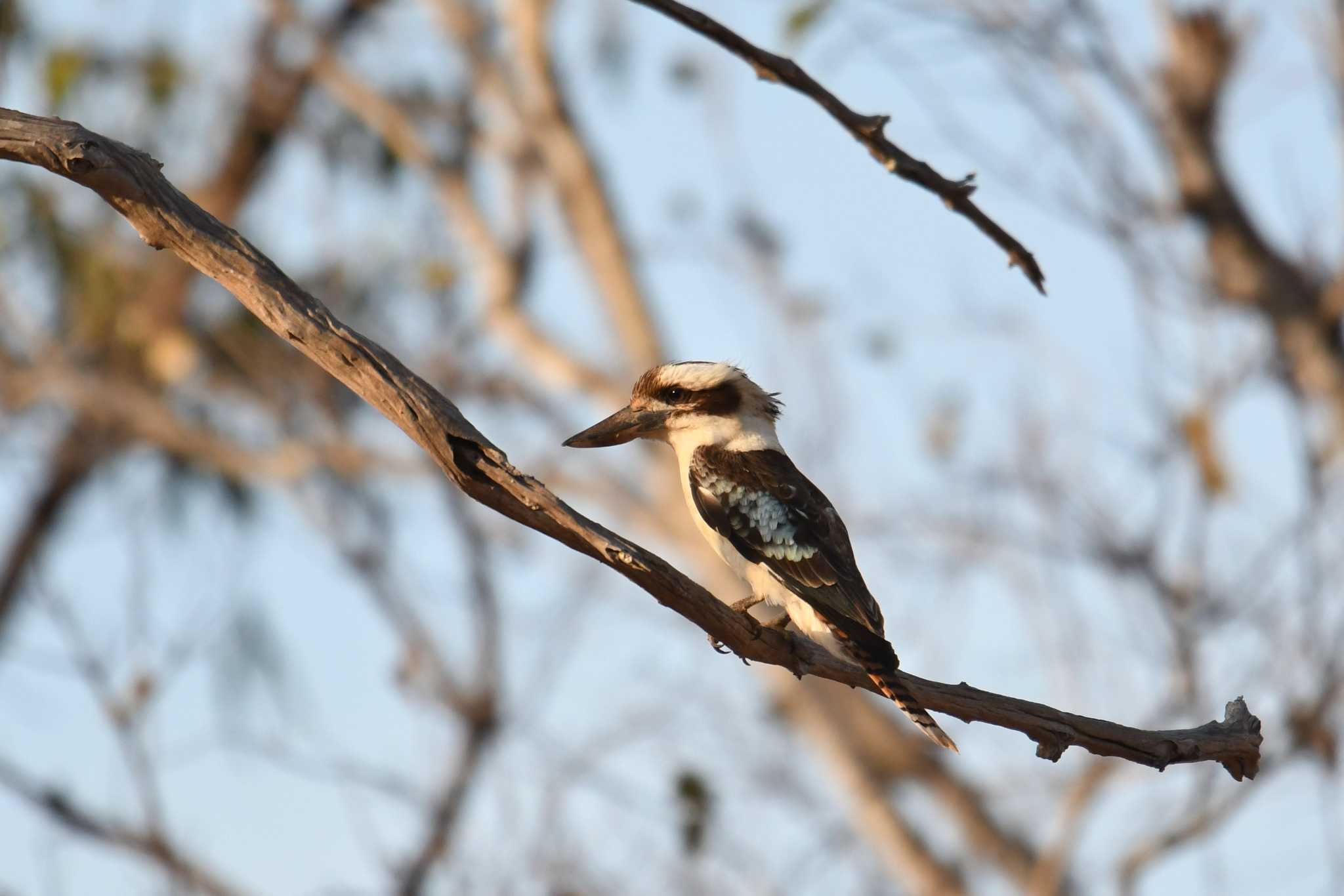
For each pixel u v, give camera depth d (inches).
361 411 687.7
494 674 527.8
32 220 700.7
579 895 442.3
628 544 216.8
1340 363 561.3
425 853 491.2
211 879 472.7
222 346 717.3
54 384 713.6
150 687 461.7
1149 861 505.7
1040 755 257.4
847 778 681.0
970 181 250.5
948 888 661.9
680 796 452.4
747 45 242.8
